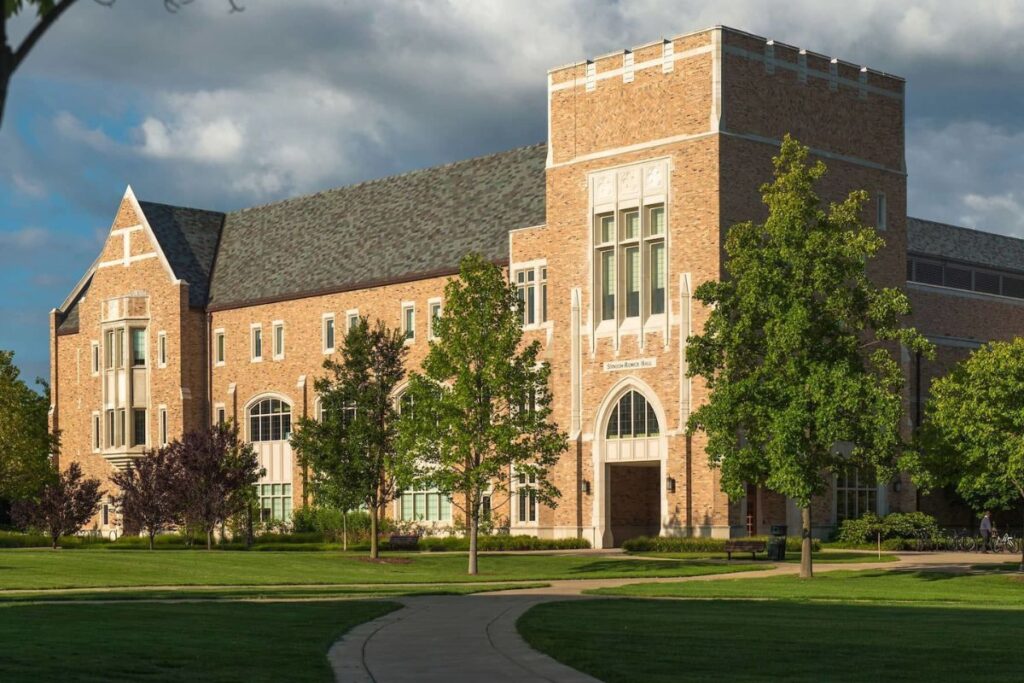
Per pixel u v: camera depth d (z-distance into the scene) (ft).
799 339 125.80
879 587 117.91
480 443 145.07
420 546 188.24
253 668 57.16
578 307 190.19
